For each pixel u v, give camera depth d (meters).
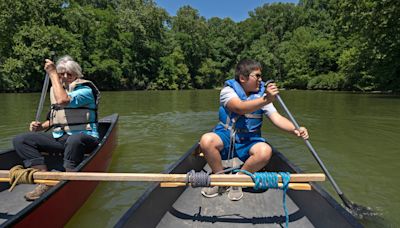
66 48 23.03
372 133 6.02
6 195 2.83
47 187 2.60
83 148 2.88
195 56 40.69
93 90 3.18
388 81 19.89
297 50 33.91
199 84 40.06
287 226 2.01
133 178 2.04
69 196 2.47
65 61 3.03
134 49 31.36
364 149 4.77
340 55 27.53
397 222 2.51
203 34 42.00
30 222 1.90
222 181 2.04
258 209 2.39
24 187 2.98
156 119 7.93
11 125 6.64
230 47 45.75
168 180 2.04
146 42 32.25
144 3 34.97
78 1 30.08
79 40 25.67
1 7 21.58
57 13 24.50
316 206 2.06
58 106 3.03
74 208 2.57
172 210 2.37
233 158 2.56
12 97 15.42
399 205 2.83
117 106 11.42
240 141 2.51
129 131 6.21
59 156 3.35
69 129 3.02
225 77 44.44
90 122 3.13
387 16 15.59
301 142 5.23
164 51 35.69
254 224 2.19
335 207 1.80
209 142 2.44
